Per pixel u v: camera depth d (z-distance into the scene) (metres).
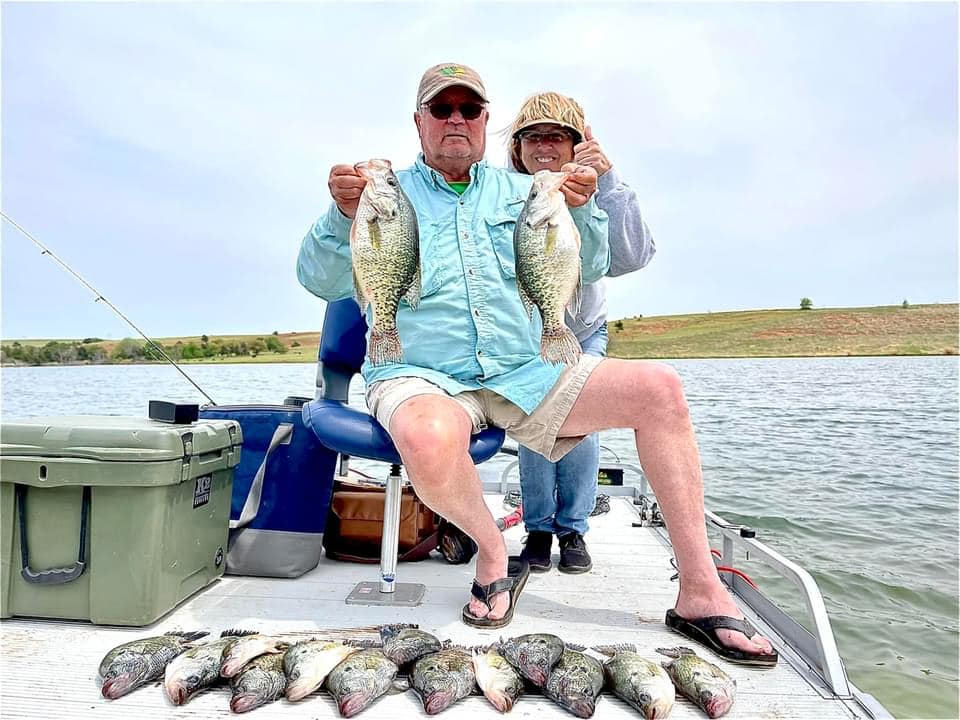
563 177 2.27
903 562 6.84
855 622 5.30
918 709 3.99
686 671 1.80
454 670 1.77
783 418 21.20
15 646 2.01
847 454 14.49
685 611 2.19
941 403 25.98
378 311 2.23
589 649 2.03
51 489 2.17
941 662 4.62
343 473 3.62
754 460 13.61
